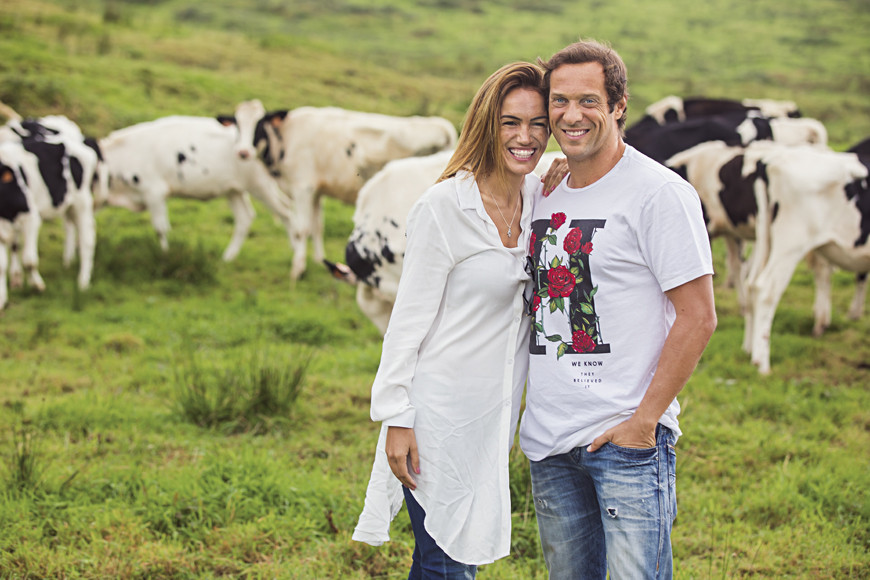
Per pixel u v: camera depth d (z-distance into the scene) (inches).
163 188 389.1
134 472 177.8
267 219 483.2
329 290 362.0
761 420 223.6
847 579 146.3
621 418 95.2
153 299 331.6
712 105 471.8
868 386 256.1
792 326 323.6
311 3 1678.2
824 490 177.5
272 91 726.5
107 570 143.7
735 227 312.0
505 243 101.7
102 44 764.0
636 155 97.5
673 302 94.0
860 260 263.7
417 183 216.8
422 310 99.2
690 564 150.3
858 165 257.6
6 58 623.5
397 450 99.4
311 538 157.9
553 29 1643.7
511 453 175.2
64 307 320.2
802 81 1194.0
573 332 97.0
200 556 149.5
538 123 99.0
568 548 103.6
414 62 1159.0
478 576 144.9
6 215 319.9
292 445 203.0
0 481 169.5
